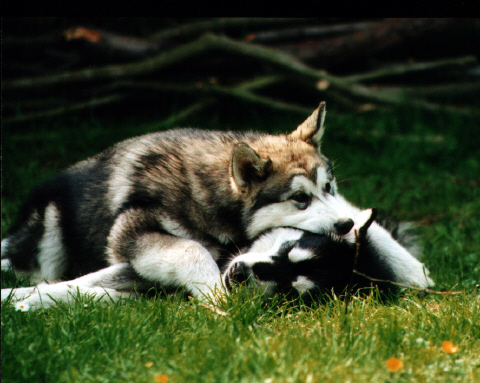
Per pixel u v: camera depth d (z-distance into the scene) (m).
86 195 8.47
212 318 6.26
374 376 4.99
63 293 7.23
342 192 14.12
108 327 5.90
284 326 6.21
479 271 8.86
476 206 13.23
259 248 7.52
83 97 19.86
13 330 5.89
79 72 18.73
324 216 7.48
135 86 19.38
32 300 7.02
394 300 7.28
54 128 18.44
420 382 4.95
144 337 5.76
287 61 18.41
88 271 8.45
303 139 8.59
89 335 5.87
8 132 17.94
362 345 5.55
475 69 22.05
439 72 21.50
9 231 9.59
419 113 18.62
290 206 7.64
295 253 6.97
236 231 7.90
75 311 6.42
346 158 16.41
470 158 16.27
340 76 21.06
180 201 7.73
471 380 4.99
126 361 5.30
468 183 14.95
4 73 19.78
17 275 9.00
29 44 19.75
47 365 5.18
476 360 5.36
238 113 19.78
